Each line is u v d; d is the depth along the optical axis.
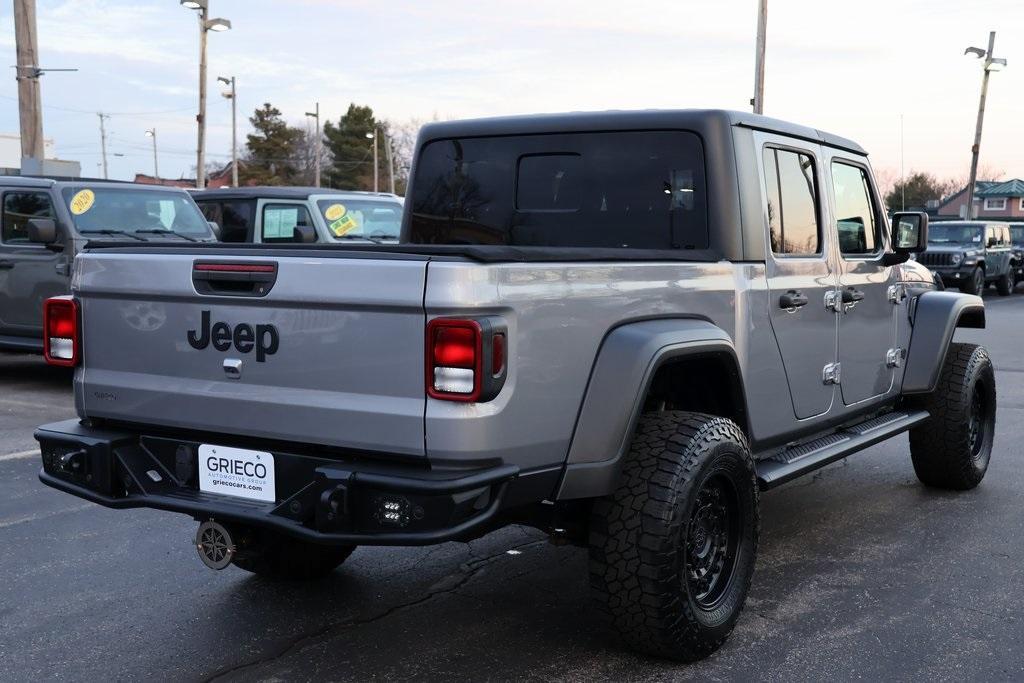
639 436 3.72
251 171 93.00
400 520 3.13
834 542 5.30
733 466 3.83
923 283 6.21
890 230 5.82
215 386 3.52
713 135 4.33
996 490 6.40
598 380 3.50
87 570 4.85
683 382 4.25
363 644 3.96
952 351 6.21
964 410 6.05
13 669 3.75
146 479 3.70
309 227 11.66
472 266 3.07
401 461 3.23
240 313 3.45
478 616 4.25
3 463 6.99
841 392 5.19
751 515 3.98
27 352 10.18
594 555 3.61
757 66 25.92
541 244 4.84
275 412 3.39
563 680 3.64
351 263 3.20
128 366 3.73
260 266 3.37
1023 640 4.03
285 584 4.65
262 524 3.34
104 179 10.52
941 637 4.05
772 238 4.56
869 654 3.88
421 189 5.20
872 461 7.24
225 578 4.74
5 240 10.00
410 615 4.27
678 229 4.43
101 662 3.82
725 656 3.86
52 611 4.32
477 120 5.00
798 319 4.68
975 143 40.19
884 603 4.42
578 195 4.71
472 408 3.10
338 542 3.18
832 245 5.04
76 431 3.81
